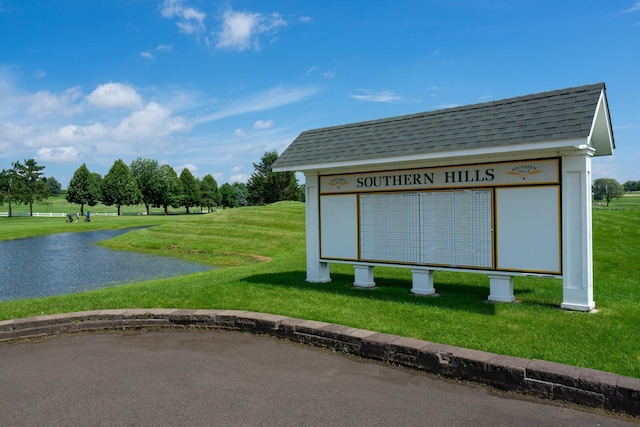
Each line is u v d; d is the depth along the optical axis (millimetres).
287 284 9484
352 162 8508
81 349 5969
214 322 6824
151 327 6977
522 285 9305
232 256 22141
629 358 4809
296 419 3848
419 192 8281
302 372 4984
